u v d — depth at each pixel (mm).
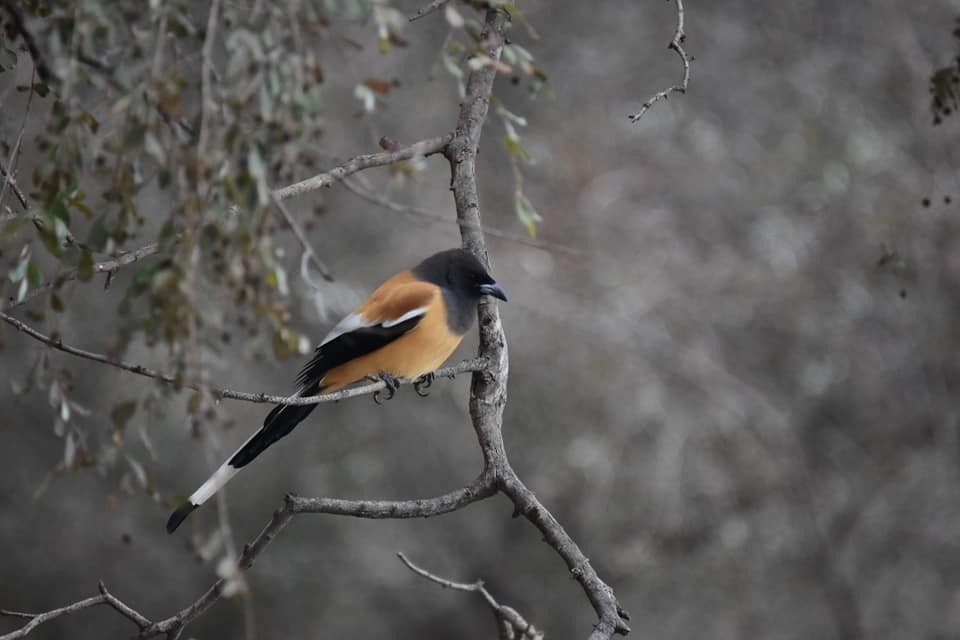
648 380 17797
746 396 17984
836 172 17688
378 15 3781
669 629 17297
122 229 3846
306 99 3691
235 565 3711
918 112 17672
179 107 3639
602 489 17594
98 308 14109
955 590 17406
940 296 17844
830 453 18422
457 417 18469
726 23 18875
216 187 3680
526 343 17781
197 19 4230
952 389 18219
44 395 16156
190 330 3574
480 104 6992
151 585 17266
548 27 18531
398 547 18422
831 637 17328
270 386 15992
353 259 16688
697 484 17781
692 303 18109
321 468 18297
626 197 17953
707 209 18359
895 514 17891
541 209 17500
